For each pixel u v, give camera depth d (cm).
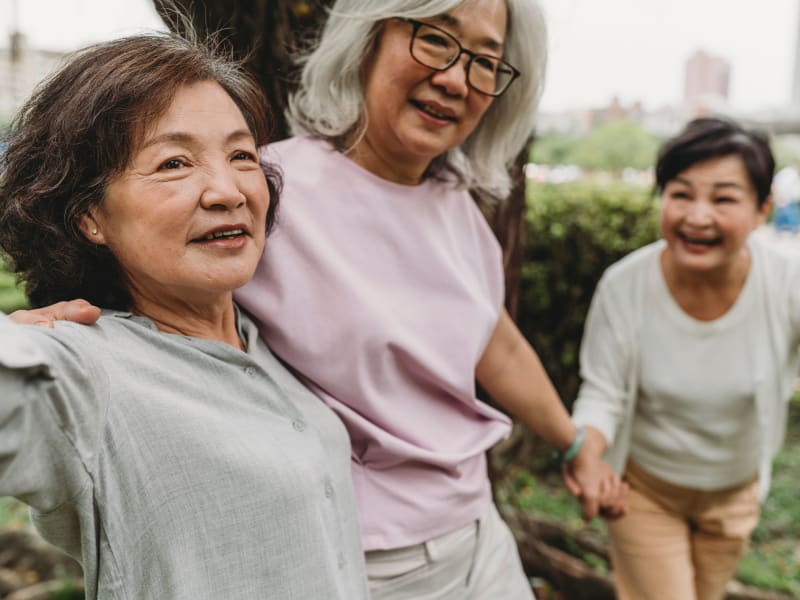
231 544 93
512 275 219
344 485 119
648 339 212
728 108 1662
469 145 158
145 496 88
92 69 95
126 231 96
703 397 209
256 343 122
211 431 93
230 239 101
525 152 209
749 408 211
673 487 219
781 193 1257
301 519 99
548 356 391
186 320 106
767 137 203
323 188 135
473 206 159
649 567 219
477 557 150
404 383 137
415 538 136
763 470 212
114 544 87
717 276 202
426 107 134
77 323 90
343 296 129
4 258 104
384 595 136
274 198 122
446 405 144
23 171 99
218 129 99
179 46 102
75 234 98
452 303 143
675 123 1891
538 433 186
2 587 291
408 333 135
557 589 293
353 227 136
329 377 129
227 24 166
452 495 140
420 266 140
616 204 379
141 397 89
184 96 97
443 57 131
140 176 95
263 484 95
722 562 229
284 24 169
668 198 204
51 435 79
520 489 357
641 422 221
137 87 94
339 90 139
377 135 140
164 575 90
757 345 206
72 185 95
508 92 151
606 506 196
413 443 136
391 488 135
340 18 137
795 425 494
